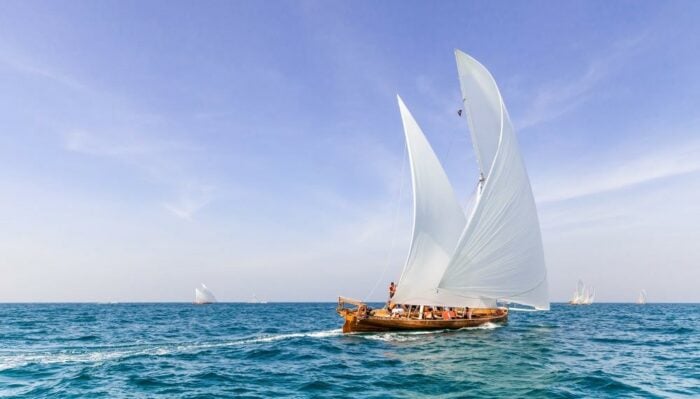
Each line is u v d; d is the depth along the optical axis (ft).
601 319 168.66
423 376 52.70
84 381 51.47
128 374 55.42
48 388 48.16
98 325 144.25
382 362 62.08
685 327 125.70
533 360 62.69
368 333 92.94
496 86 107.04
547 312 254.68
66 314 238.27
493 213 94.43
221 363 63.26
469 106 113.09
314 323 152.87
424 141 99.45
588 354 69.05
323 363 62.03
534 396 43.62
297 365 60.80
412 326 93.61
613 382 49.11
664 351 73.56
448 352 70.13
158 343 87.81
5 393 46.14
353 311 97.40
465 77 111.86
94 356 70.79
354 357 66.64
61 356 70.95
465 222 104.42
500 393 44.80
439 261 97.96
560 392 45.06
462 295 94.22
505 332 98.99
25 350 78.43
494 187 94.07
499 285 97.30
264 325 141.90
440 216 99.45
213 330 121.49
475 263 93.86
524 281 100.58
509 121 98.84
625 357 66.54
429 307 103.04
